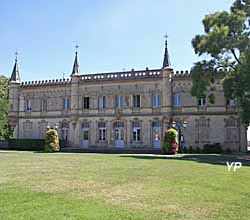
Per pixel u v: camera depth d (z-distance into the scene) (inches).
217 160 1418.6
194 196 556.4
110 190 583.8
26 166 967.6
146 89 2333.9
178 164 1125.7
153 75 2317.9
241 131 2100.1
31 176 731.4
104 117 2422.5
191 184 676.1
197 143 2180.1
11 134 2699.3
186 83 2234.3
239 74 1546.5
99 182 665.6
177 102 2253.9
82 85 2493.8
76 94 2496.3
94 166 991.0
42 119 2613.2
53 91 2596.0
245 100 1595.7
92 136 2442.2
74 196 523.8
